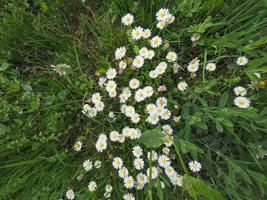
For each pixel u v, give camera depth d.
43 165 0.38
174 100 0.37
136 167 0.36
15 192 0.38
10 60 0.41
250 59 0.38
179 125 0.38
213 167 0.37
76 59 0.40
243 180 0.37
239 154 0.38
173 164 0.38
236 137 0.34
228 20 0.39
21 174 0.37
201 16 0.39
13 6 0.38
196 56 0.40
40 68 0.41
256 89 0.37
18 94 0.38
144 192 0.36
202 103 0.35
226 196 0.38
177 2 0.38
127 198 0.36
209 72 0.38
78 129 0.40
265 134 0.37
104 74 0.40
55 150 0.38
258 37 0.38
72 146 0.40
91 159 0.39
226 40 0.36
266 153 0.34
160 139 0.32
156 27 0.39
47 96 0.38
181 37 0.39
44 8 0.40
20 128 0.38
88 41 0.42
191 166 0.36
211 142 0.37
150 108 0.36
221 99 0.35
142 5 0.40
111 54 0.40
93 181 0.37
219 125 0.33
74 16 0.42
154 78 0.38
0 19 0.39
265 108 0.34
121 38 0.39
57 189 0.38
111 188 0.37
